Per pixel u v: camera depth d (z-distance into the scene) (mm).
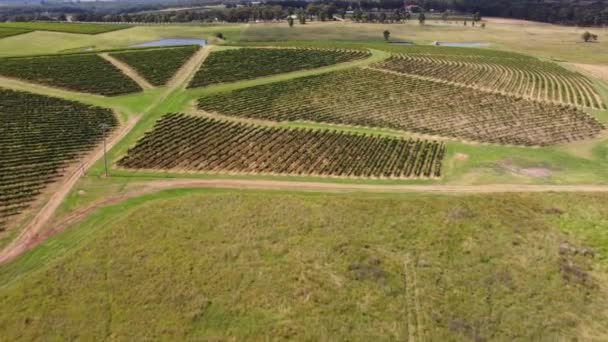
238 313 42281
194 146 84500
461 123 102562
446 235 55031
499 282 46812
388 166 78000
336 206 61469
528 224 57906
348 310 42875
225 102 112312
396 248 52375
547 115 108562
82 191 65688
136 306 42719
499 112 110750
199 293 44406
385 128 98312
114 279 46062
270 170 75688
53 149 79938
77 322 40844
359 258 50250
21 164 73562
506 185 70812
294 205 61406
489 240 54250
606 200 64250
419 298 44594
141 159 77562
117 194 65000
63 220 57688
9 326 40312
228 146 85438
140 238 52875
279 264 48875
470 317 42219
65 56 152000
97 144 83625
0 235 54156
